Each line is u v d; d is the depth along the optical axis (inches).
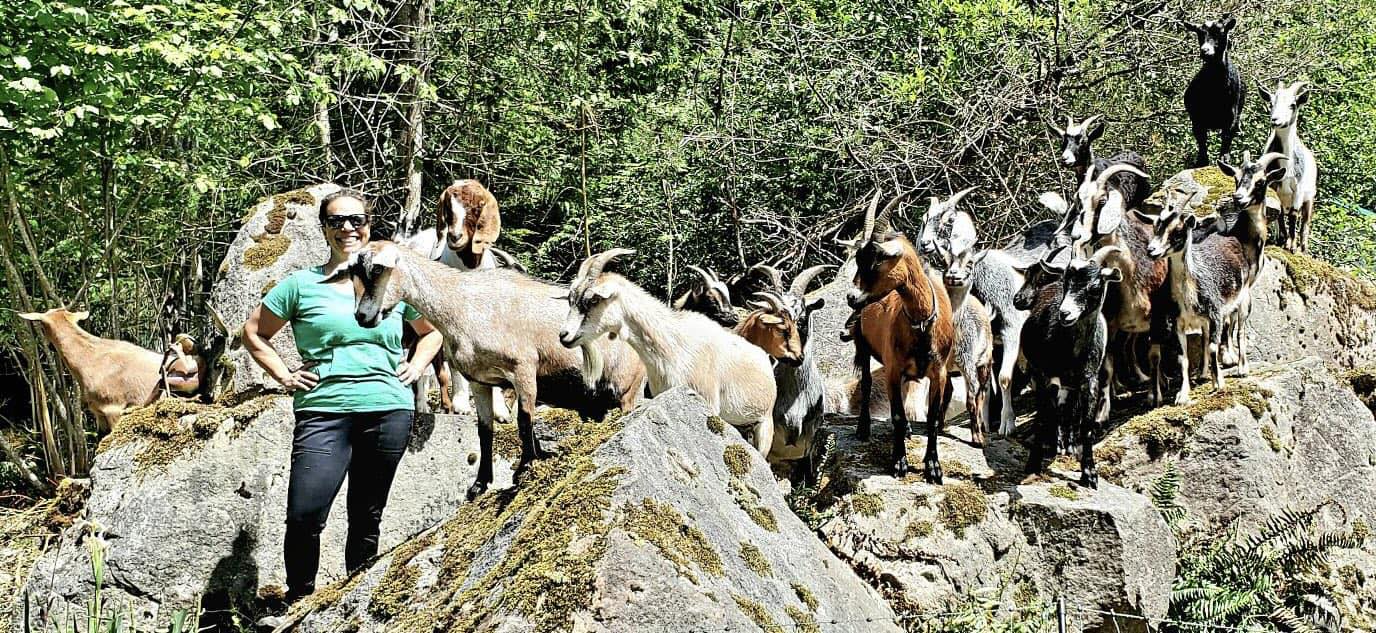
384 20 570.6
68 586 264.5
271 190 533.6
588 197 586.9
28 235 377.4
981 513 265.3
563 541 180.9
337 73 507.5
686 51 636.1
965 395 319.3
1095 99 561.3
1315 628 266.4
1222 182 398.0
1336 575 287.7
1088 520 259.9
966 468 281.0
